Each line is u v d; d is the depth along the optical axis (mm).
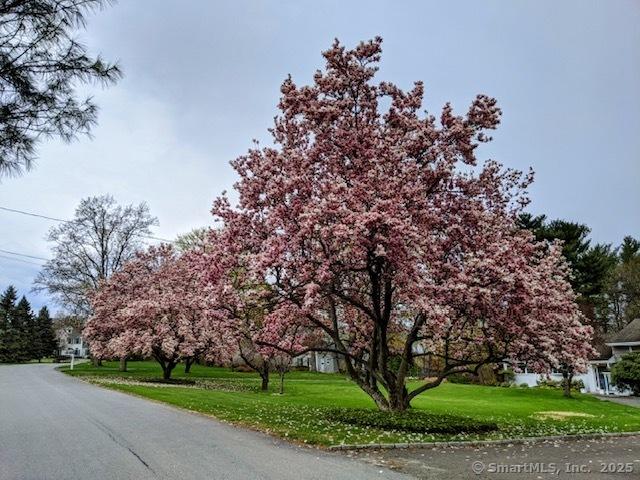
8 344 71625
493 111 14188
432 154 13945
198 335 29297
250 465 7988
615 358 41031
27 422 12531
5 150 6395
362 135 13734
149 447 9328
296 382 34312
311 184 13008
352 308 17734
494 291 11492
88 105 6527
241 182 14258
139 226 42500
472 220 14062
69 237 40125
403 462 8836
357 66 14234
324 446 9898
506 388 33812
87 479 7004
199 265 14609
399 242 11016
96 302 33469
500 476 8047
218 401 18297
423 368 41375
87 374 34562
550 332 13047
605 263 47781
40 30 5836
